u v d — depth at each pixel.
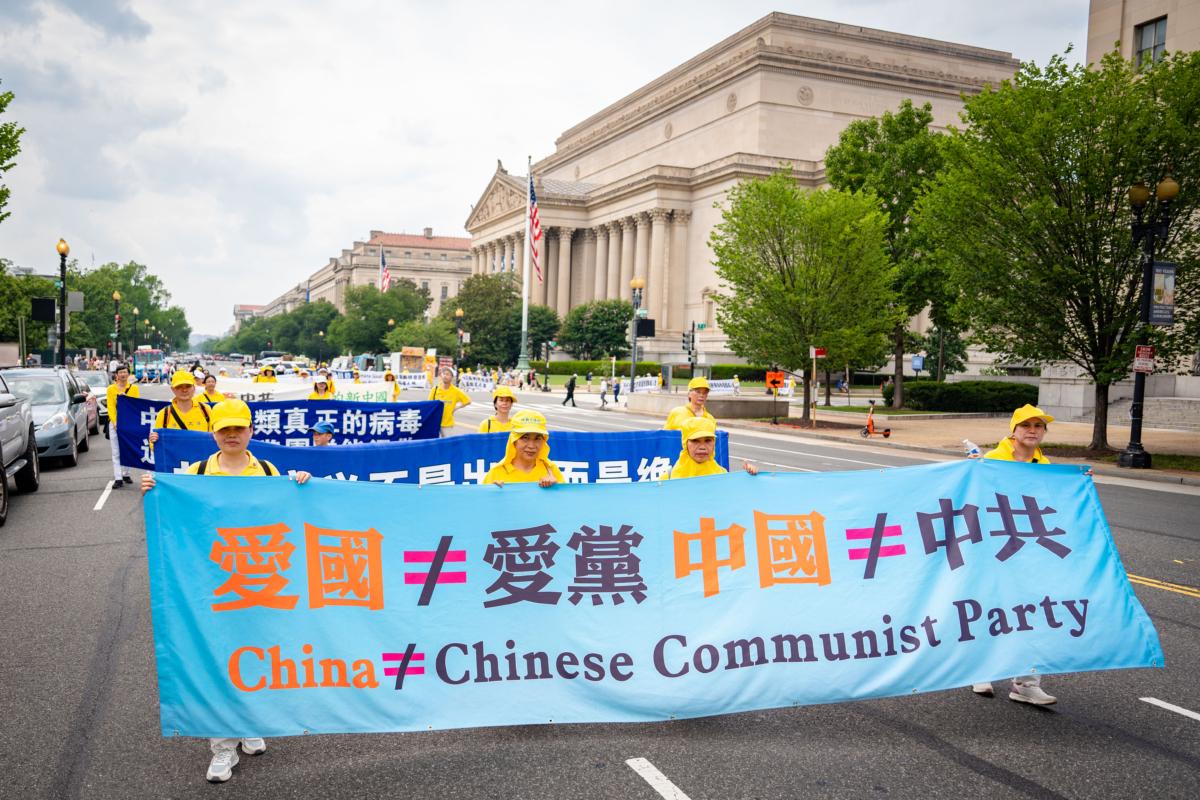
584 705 5.02
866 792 4.44
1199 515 13.76
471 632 5.03
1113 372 21.38
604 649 5.12
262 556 4.84
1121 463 19.97
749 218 33.59
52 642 6.64
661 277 87.50
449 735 5.13
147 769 4.67
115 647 6.54
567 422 33.28
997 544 5.68
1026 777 4.63
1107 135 20.34
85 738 5.04
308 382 18.58
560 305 101.19
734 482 5.49
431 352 65.56
